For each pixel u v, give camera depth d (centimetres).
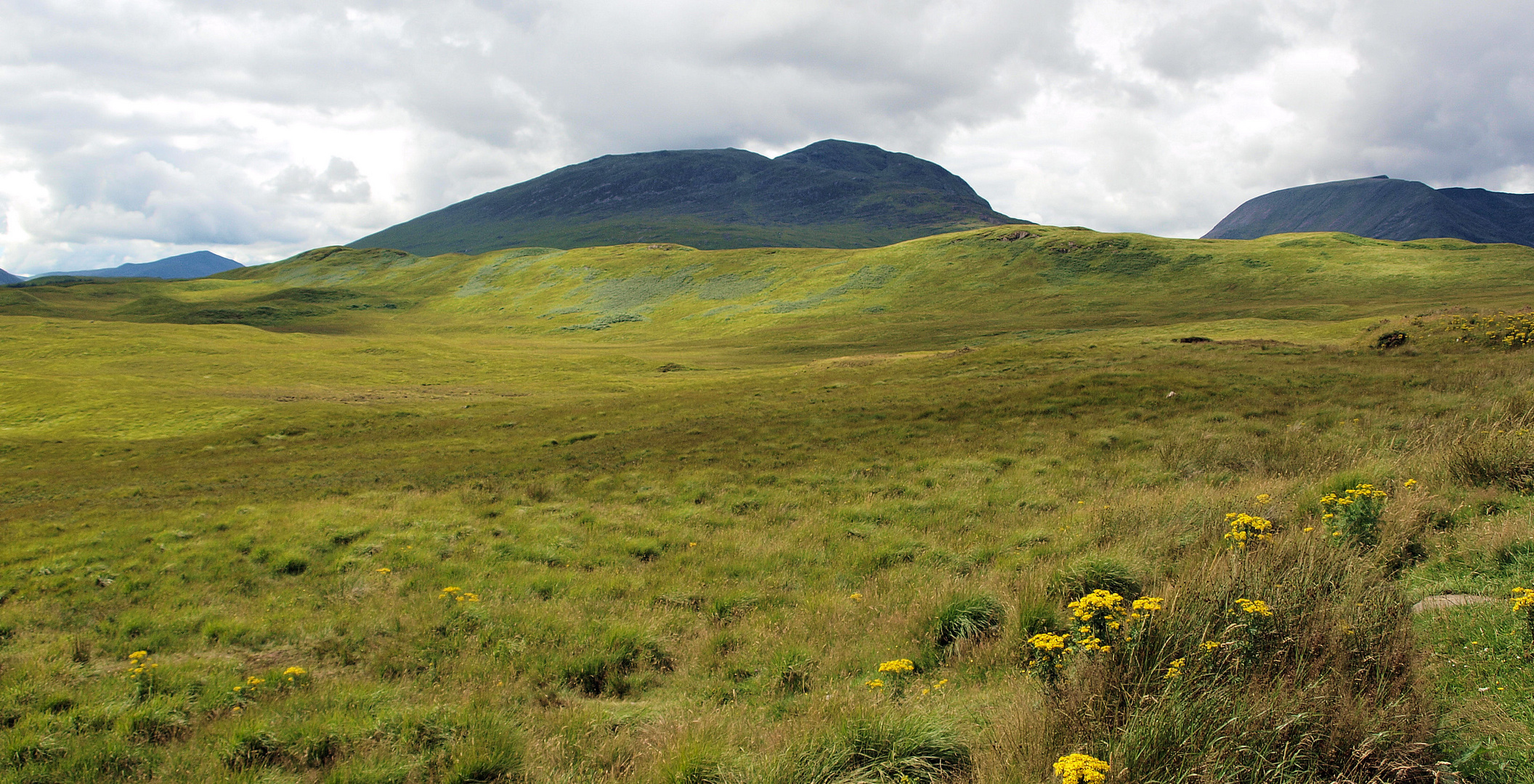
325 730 710
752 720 680
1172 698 472
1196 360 3441
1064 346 4609
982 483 1712
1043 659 607
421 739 689
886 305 14200
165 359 7731
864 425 2716
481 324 16412
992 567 1086
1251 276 13125
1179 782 428
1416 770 436
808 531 1460
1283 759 432
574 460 2717
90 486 3106
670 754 585
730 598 1095
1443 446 1205
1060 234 17325
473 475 2573
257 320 16850
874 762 533
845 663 811
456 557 1462
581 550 1466
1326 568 684
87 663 1018
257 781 639
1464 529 827
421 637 1016
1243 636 549
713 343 12169
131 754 714
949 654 798
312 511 1888
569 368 8081
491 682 854
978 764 510
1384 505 897
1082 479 1633
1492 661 533
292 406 5103
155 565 1533
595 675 884
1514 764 426
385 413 4884
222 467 3397
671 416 3656
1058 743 493
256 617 1169
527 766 626
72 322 10338
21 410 5066
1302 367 2886
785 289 16362
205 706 823
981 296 14100
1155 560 932
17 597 1403
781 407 3481
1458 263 12325
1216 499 1172
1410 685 490
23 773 684
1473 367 2416
